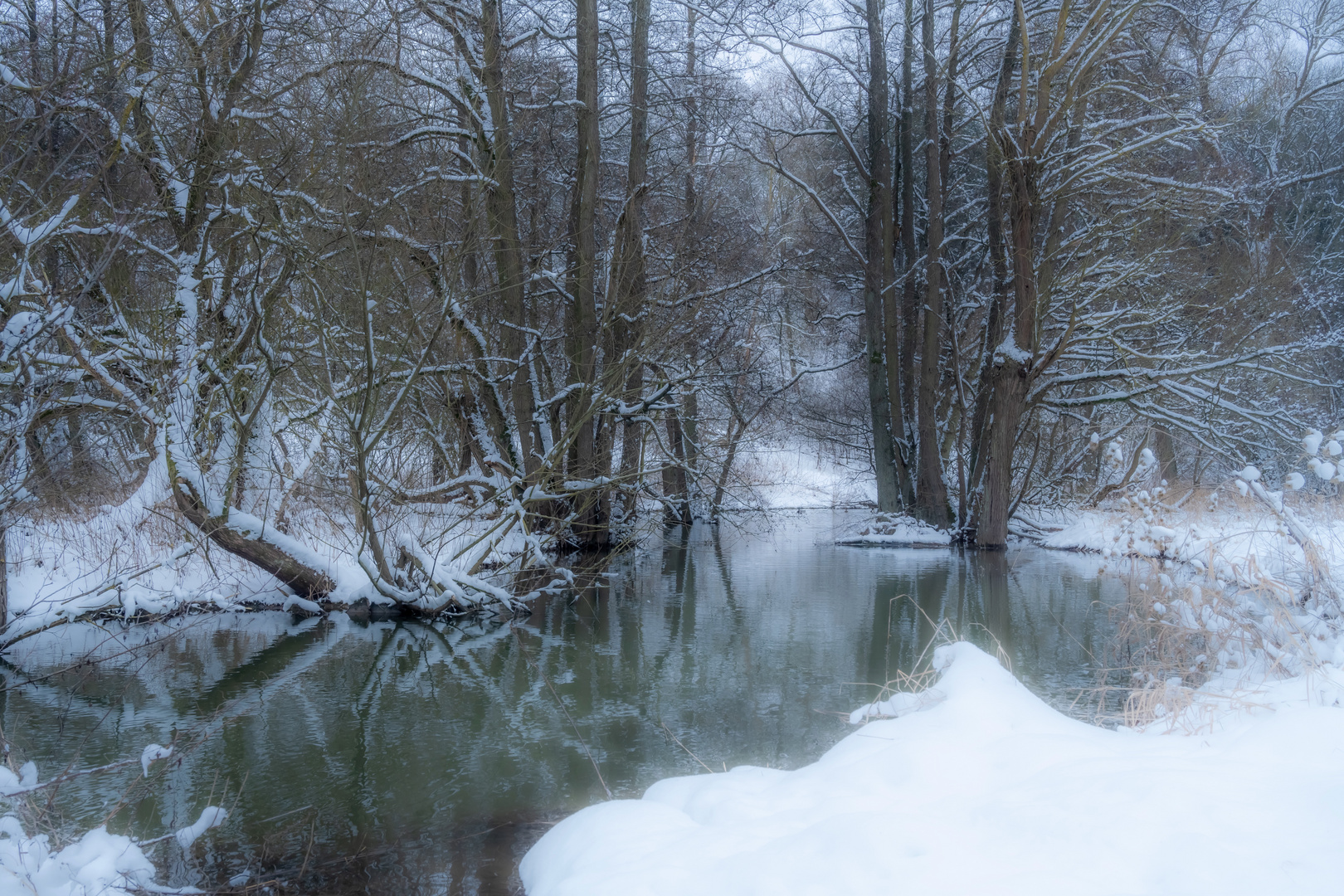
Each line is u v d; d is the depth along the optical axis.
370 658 9.47
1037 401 18.28
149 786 5.89
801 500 31.23
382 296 11.41
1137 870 2.88
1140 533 8.61
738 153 24.56
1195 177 18.03
